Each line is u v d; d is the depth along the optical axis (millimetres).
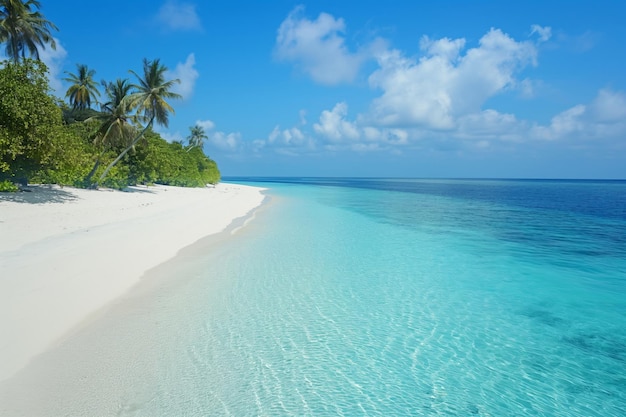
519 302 9992
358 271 12594
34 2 32875
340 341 7496
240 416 5121
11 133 18031
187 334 7340
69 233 13984
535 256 15445
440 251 16125
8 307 7312
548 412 5512
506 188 104375
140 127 37625
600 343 7680
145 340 6945
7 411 4719
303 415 5227
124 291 9266
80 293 8570
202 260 12883
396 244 17438
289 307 9141
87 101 45531
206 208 27922
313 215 28859
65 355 6152
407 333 7984
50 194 23531
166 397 5367
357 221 25516
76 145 23656
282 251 15016
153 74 34562
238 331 7672
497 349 7375
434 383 6176
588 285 11547
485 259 14805
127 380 5672
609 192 81312
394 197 55688
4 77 18469
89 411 4895
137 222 18188
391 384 6098
